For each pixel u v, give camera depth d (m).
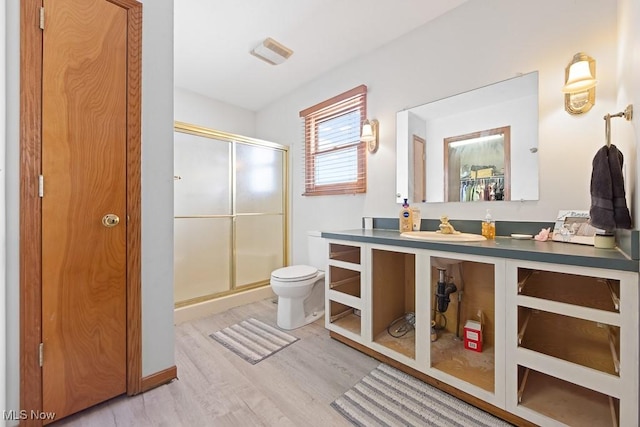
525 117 1.64
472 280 1.83
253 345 1.96
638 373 0.92
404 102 2.21
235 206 2.91
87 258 1.29
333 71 2.76
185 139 2.56
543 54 1.58
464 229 1.89
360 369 1.67
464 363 1.54
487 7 1.79
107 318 1.34
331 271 2.09
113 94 1.35
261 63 2.65
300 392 1.45
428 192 2.09
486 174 1.81
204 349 1.90
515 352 1.19
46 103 1.18
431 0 1.85
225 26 2.11
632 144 1.09
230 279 2.87
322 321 2.42
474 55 1.84
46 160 1.18
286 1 1.85
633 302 0.93
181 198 2.53
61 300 1.22
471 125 1.86
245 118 3.75
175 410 1.31
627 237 1.01
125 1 1.38
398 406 1.34
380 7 1.91
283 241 3.37
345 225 2.70
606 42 1.38
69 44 1.23
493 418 1.26
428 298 1.50
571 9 1.49
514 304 1.19
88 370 1.29
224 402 1.37
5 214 1.09
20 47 1.12
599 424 1.08
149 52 1.47
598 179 1.16
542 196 1.58
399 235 1.84
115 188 1.36
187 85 3.10
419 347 1.53
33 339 1.16
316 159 2.98
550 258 1.08
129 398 1.39
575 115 1.47
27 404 1.14
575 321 1.45
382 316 1.93
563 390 1.29
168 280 1.54
